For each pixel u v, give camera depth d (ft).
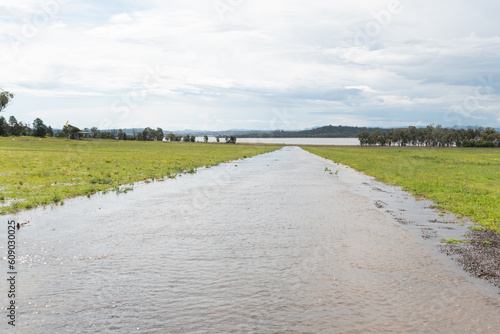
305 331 17.57
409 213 46.52
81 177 77.46
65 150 205.26
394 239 34.12
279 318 18.84
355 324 18.26
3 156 131.75
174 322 18.38
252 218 42.80
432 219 43.01
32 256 28.17
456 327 18.04
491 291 22.34
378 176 90.94
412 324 18.30
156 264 26.76
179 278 24.08
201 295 21.49
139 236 34.32
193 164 127.75
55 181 68.85
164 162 130.93
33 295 21.29
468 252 30.17
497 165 132.16
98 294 21.52
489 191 63.57
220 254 29.22
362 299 21.09
